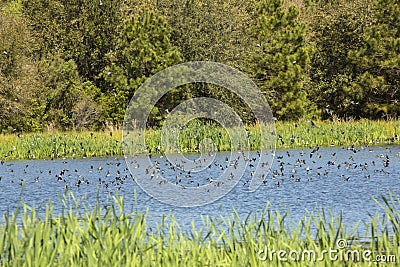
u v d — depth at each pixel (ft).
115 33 652.07
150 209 212.23
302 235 159.43
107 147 414.41
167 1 595.88
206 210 209.67
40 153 405.80
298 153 384.06
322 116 609.83
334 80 608.19
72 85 586.45
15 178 295.48
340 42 634.43
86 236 118.83
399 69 585.63
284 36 582.76
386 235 130.62
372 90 591.78
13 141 418.31
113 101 566.77
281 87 573.33
